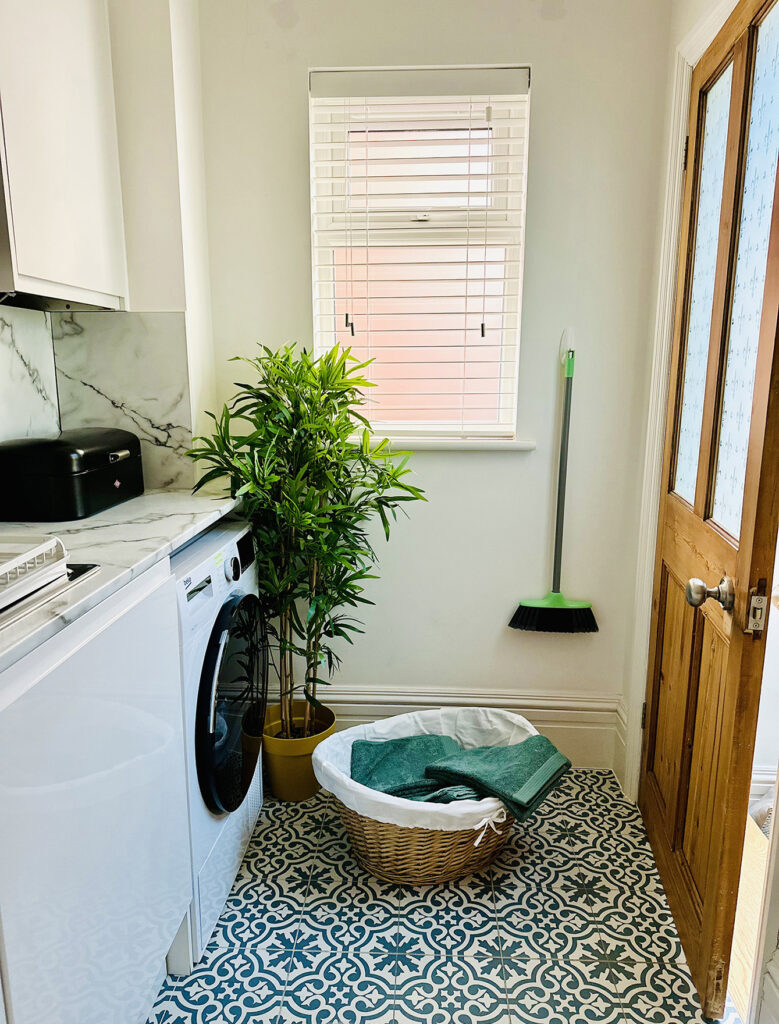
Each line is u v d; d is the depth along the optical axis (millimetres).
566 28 1938
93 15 1666
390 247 2154
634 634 2104
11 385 1760
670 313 1889
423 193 2080
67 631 977
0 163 1291
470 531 2229
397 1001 1438
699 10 1666
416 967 1522
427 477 2201
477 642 2303
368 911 1688
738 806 1272
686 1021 1388
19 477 1547
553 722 2322
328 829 1997
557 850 1903
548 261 2057
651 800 1926
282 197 2080
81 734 1003
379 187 2139
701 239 1664
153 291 1910
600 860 1864
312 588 2033
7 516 1565
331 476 1920
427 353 2227
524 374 2123
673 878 1656
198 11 1984
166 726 1325
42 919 912
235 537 1787
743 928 1627
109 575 1116
